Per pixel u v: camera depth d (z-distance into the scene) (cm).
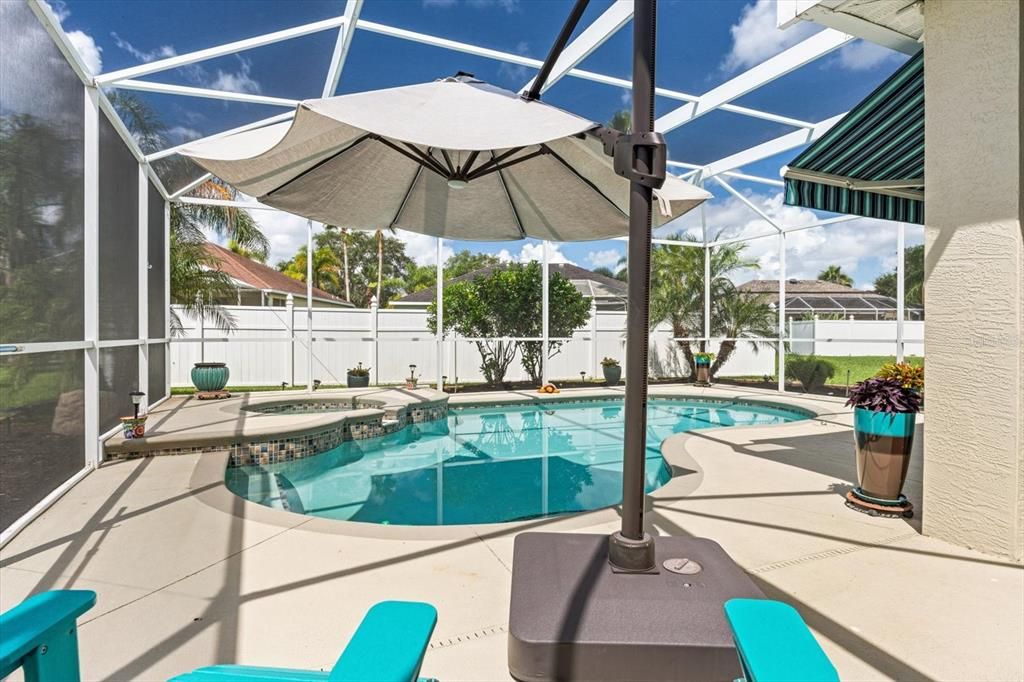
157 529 446
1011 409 376
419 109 318
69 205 570
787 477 602
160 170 1041
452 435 1123
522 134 284
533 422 1260
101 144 698
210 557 389
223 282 1574
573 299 1870
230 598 327
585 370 1888
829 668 115
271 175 428
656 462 896
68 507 506
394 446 1026
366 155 473
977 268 392
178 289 1392
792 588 338
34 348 472
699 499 521
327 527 451
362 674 116
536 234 601
